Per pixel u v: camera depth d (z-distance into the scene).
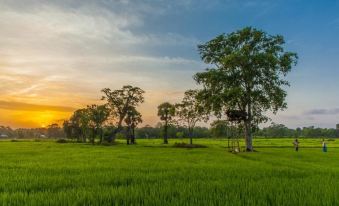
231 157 36.50
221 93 59.66
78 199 10.43
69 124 151.38
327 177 16.83
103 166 23.42
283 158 35.94
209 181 14.86
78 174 18.30
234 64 59.38
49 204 9.98
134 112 115.38
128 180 15.62
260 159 34.25
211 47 63.81
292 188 12.69
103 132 122.75
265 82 60.12
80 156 37.53
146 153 45.28
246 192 11.83
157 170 20.66
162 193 11.44
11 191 12.85
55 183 14.56
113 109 116.44
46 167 22.80
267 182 14.54
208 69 63.50
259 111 60.25
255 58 58.41
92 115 120.06
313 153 48.88
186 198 10.67
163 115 119.06
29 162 28.06
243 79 60.69
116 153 45.00
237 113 58.50
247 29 61.28
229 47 62.47
